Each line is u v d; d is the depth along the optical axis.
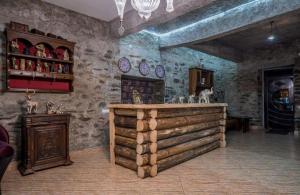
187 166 3.50
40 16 3.74
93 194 2.49
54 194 2.49
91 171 3.26
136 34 5.46
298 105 6.82
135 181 2.88
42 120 3.26
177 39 5.64
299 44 6.79
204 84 6.78
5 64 3.34
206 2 3.20
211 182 2.83
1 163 2.31
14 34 3.27
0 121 3.29
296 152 4.41
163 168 3.30
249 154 4.25
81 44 4.31
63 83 4.05
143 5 2.53
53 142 3.41
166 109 3.38
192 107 3.93
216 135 4.80
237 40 6.68
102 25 4.69
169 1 2.58
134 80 5.76
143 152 3.00
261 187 2.67
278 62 7.30
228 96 8.58
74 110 4.19
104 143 4.70
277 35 6.21
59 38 3.84
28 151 3.12
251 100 8.03
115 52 4.95
